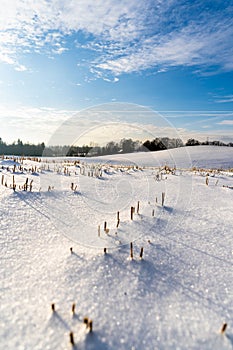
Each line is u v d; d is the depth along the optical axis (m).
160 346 1.42
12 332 1.46
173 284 2.03
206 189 5.64
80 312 1.64
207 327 1.58
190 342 1.46
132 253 2.37
